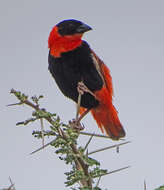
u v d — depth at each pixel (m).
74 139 3.92
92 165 3.71
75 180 3.56
